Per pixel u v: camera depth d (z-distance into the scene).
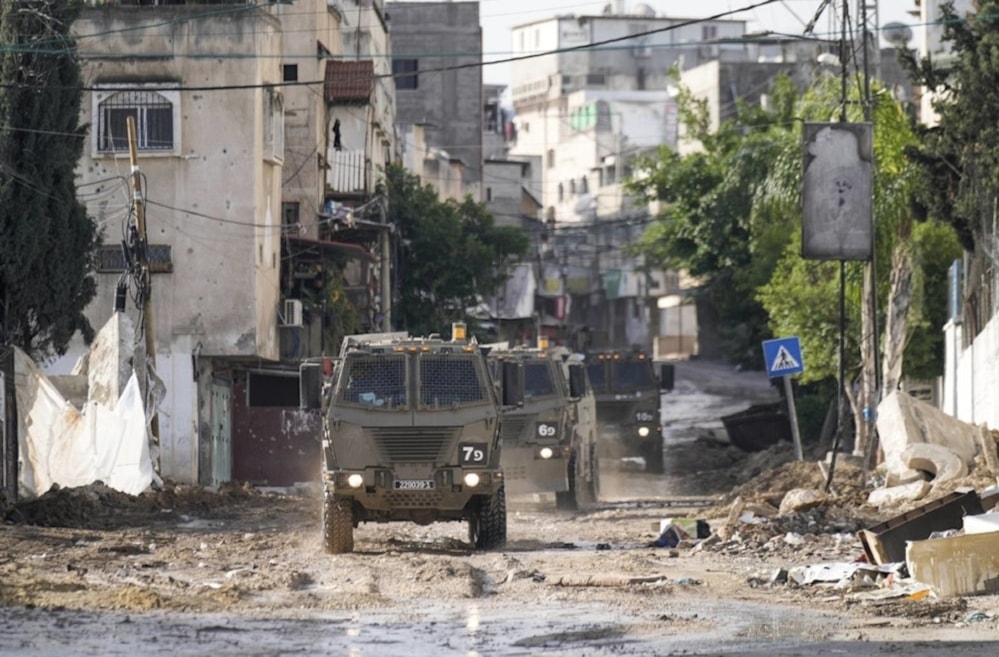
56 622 46.12
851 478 103.81
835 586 56.38
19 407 102.31
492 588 57.38
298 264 156.25
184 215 138.00
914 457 93.44
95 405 104.62
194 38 137.88
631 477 156.62
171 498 100.06
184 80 138.12
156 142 138.12
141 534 79.75
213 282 138.12
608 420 159.88
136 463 103.12
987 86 99.88
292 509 102.81
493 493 72.50
